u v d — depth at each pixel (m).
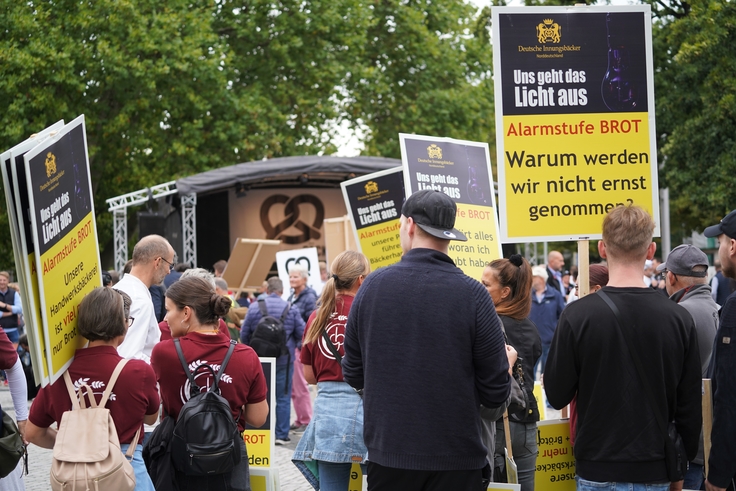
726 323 3.67
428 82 30.69
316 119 28.17
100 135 25.66
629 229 3.57
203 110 25.12
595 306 3.53
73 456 3.55
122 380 3.78
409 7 30.92
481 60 32.19
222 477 4.03
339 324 4.91
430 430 3.23
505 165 4.89
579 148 4.94
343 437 4.79
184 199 18.42
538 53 4.93
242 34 26.95
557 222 4.91
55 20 23.58
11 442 4.09
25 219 3.48
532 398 4.32
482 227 6.19
